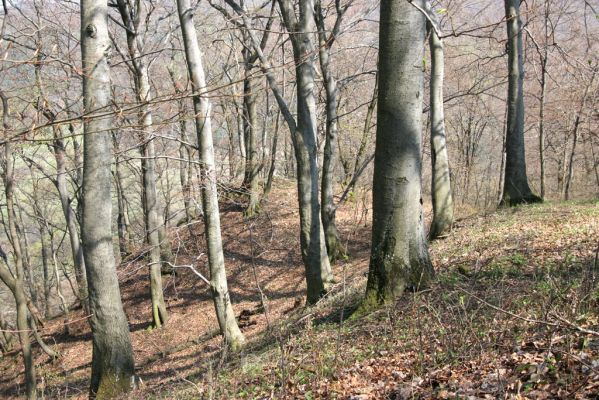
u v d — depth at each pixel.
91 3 9.42
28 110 6.05
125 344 10.89
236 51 22.67
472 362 5.39
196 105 12.97
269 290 21.42
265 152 29.89
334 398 5.75
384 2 8.48
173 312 22.17
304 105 14.34
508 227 14.55
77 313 24.77
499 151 40.19
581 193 34.69
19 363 22.00
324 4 20.56
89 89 9.48
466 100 28.19
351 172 28.42
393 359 6.41
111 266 10.77
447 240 15.23
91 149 10.35
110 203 10.73
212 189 13.46
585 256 9.34
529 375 4.70
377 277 8.97
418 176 8.79
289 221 26.86
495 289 7.79
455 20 19.28
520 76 19.17
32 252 35.59
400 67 8.47
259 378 7.10
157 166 24.39
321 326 9.38
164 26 22.80
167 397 8.53
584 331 4.23
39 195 29.12
